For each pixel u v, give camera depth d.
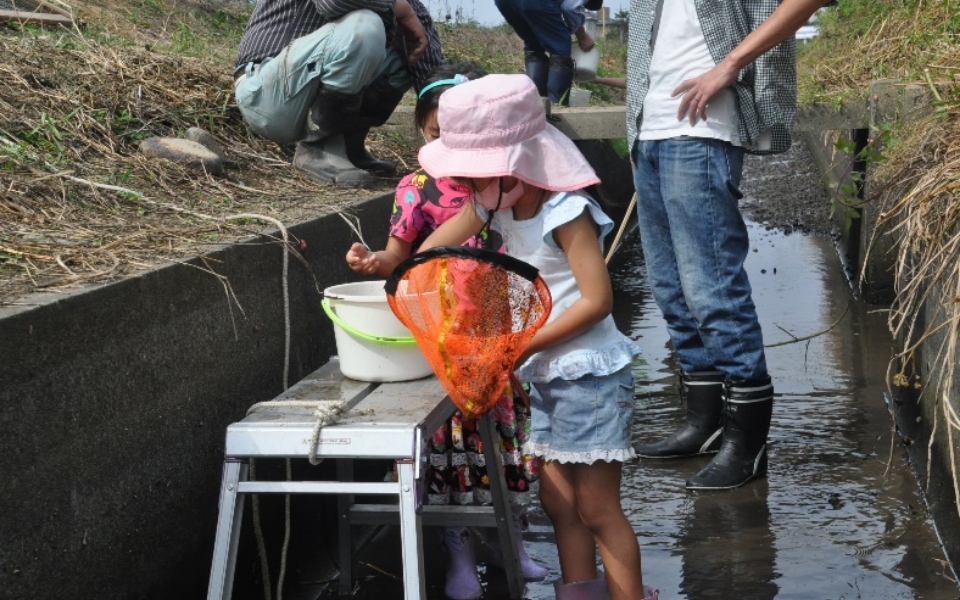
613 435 2.74
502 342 2.56
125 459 2.64
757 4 3.91
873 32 8.45
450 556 3.28
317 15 4.90
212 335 3.08
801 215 10.23
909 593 3.17
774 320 6.50
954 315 3.28
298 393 2.88
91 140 4.41
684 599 3.19
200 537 3.01
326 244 3.92
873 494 3.92
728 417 4.10
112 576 2.58
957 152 4.26
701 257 3.99
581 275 2.66
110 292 2.59
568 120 6.65
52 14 6.30
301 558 3.46
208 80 5.60
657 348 6.07
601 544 2.82
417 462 2.53
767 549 3.50
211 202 4.07
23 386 2.26
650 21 4.05
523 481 3.33
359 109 4.80
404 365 2.96
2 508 2.19
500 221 2.81
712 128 3.89
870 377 5.32
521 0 7.36
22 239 3.14
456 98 2.59
